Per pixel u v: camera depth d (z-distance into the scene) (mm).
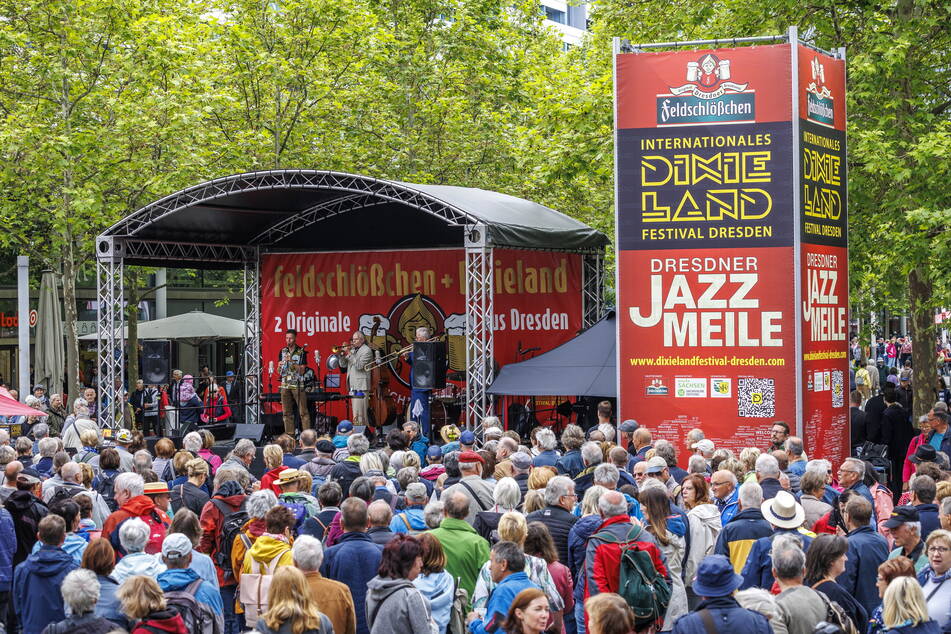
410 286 25312
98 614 7352
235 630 10031
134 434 14984
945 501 8250
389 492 10336
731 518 8859
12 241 27109
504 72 31828
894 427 18250
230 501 10125
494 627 6754
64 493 9883
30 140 23922
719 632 6246
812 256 17125
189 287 42719
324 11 28156
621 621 5512
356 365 24062
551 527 8945
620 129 17359
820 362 17234
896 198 20188
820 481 9352
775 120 16766
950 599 7258
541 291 24281
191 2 28953
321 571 8242
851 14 21375
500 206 21766
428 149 31266
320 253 26109
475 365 20047
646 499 8586
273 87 28672
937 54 21766
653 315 17266
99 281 22281
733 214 16922
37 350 27172
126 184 26375
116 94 25656
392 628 7047
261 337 26797
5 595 10508
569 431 13047
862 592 8117
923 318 21828
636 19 25125
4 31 24234
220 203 23000
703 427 17047
